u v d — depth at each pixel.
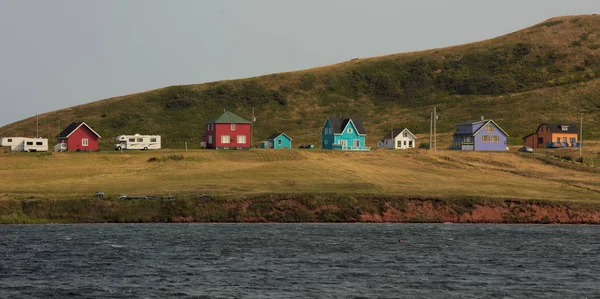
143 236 146.62
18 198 169.25
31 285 101.19
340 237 149.62
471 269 117.12
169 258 122.88
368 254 129.62
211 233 152.50
